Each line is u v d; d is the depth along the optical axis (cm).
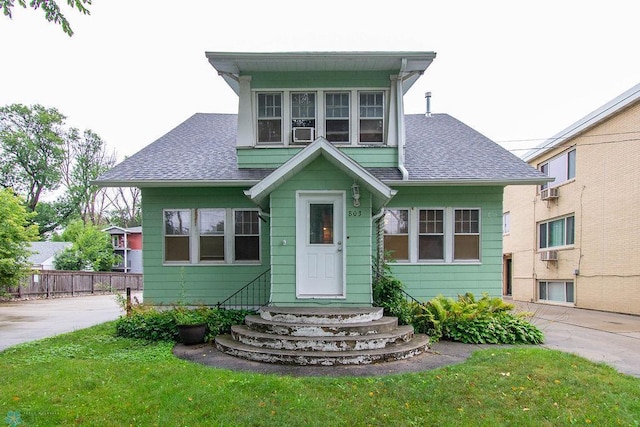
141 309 857
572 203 1611
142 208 965
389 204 977
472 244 973
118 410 421
